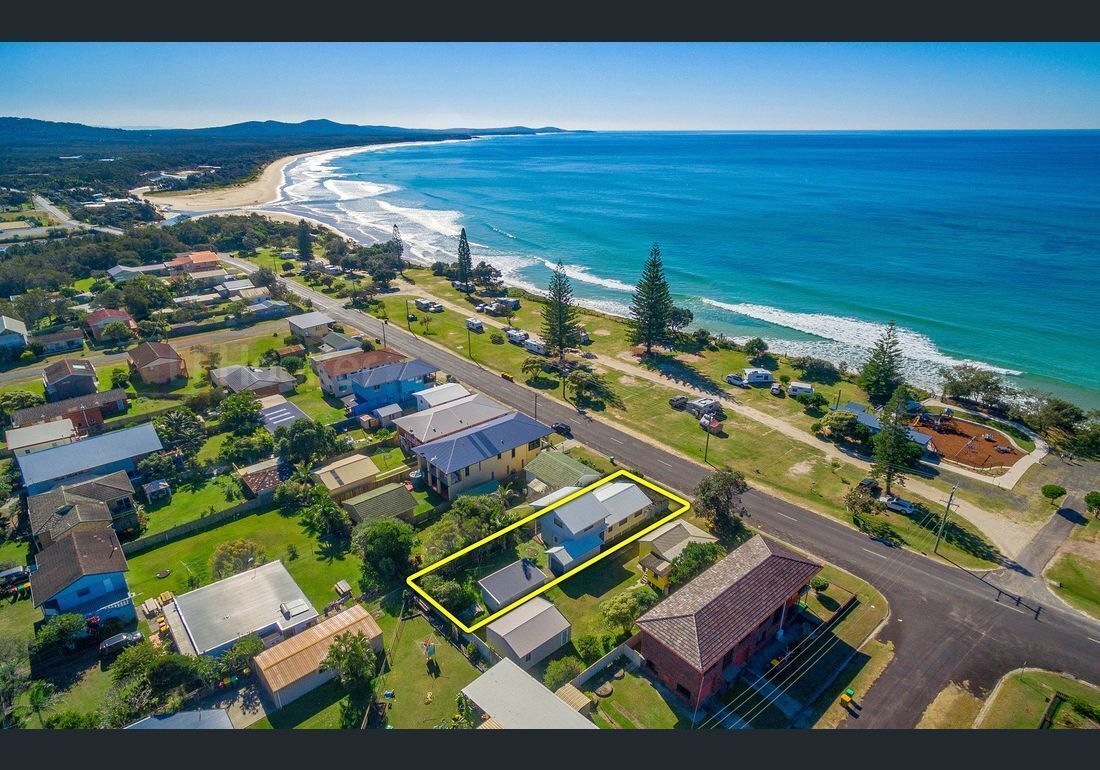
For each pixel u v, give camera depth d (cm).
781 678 3481
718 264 13700
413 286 11956
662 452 6022
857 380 7575
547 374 7869
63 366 7156
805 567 3812
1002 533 4825
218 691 3328
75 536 4159
